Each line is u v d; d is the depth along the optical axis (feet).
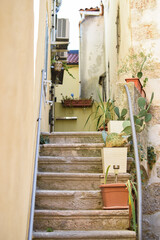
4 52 6.20
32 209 9.95
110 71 29.27
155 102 18.29
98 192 12.69
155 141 17.48
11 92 6.59
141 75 17.97
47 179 13.76
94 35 38.83
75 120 28.94
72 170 14.87
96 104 29.17
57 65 26.81
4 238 6.22
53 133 17.28
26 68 7.95
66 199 12.68
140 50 19.27
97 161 14.82
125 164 13.70
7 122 6.35
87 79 37.68
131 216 11.93
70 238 10.72
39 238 10.71
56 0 31.91
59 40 27.71
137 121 15.01
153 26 19.51
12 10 6.63
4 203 6.21
